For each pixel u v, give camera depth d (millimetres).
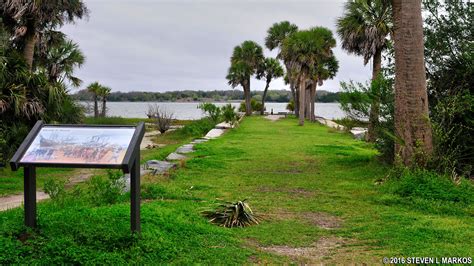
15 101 15539
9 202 10641
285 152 19359
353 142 24562
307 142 24344
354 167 14828
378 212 8711
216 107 40188
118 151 5641
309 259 6004
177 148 20688
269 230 7477
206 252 6012
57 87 17906
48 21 18844
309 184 11906
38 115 16594
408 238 6855
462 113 11875
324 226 7836
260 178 12836
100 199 8648
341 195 10469
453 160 11539
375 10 25375
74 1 19031
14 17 16672
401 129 11602
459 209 8633
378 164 14297
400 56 11594
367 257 6066
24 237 5734
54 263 5133
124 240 5859
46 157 5652
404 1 11484
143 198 9633
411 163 11227
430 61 14086
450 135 12273
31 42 18422
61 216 6781
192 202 9305
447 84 13750
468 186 9844
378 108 13844
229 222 7773
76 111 19062
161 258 5621
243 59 68062
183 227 6984
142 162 16500
